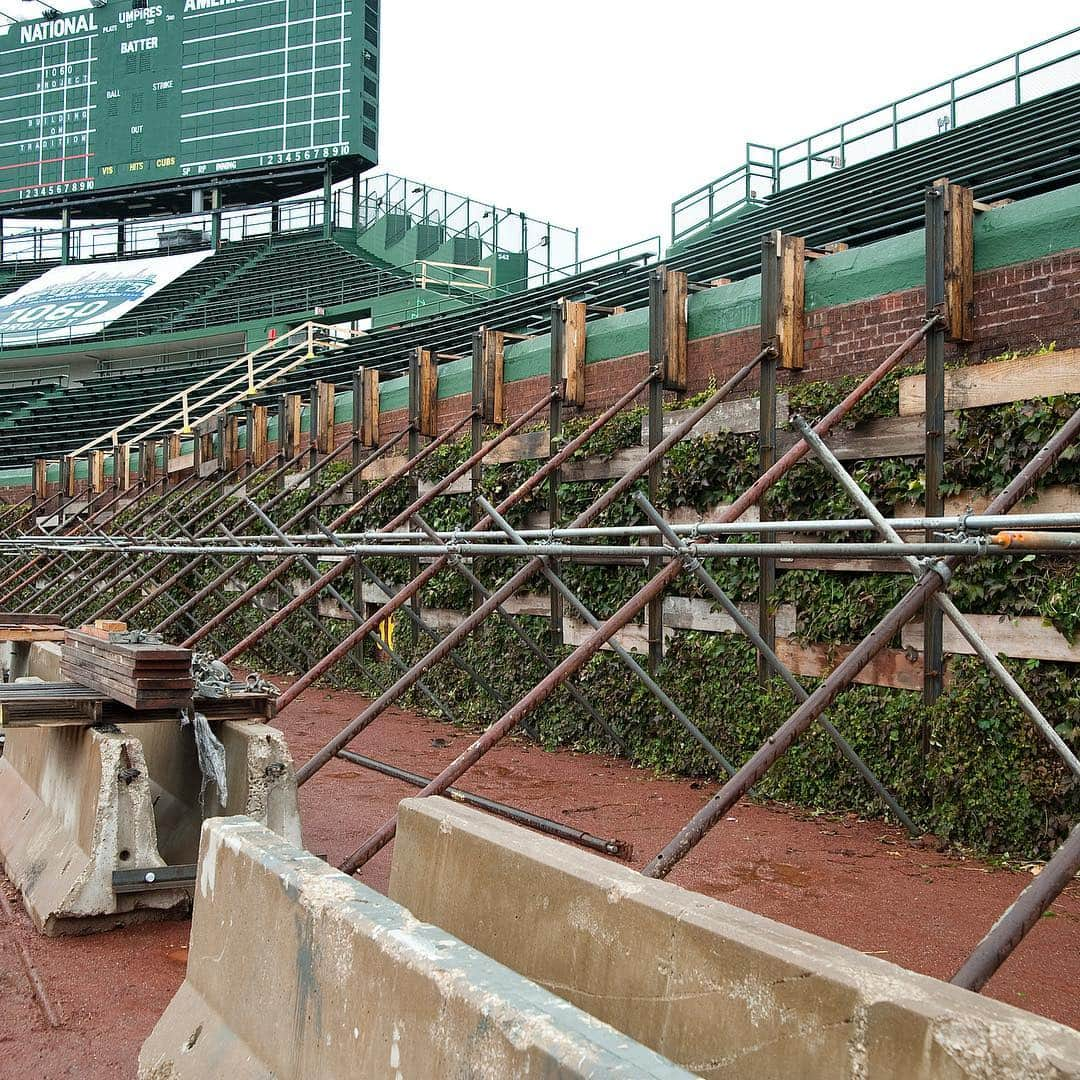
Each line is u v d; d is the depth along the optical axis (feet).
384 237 129.70
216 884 13.84
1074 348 24.00
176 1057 12.94
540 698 20.15
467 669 38.47
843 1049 8.64
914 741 26.04
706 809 15.65
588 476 37.42
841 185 58.90
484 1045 8.52
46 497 95.50
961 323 26.32
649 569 33.94
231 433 68.33
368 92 131.34
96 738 20.16
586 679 36.37
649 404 34.83
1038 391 24.16
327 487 54.39
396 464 49.96
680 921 10.79
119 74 140.26
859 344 29.50
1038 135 47.16
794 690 23.39
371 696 49.16
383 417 52.60
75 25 142.41
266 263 132.98
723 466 32.17
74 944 18.51
